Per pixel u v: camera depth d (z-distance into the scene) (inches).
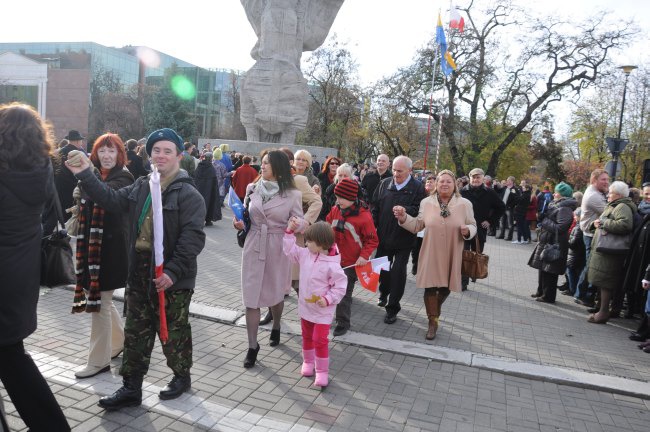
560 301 312.7
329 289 161.0
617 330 253.8
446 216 213.8
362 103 1466.5
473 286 341.1
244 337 202.2
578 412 157.2
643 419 155.3
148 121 1829.5
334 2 786.2
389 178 250.4
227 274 305.4
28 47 2859.3
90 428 126.6
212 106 2832.2
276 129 753.6
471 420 146.9
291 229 163.9
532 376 180.4
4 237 102.6
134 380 138.7
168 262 133.7
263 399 149.9
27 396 107.7
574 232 316.5
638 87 1270.9
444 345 209.3
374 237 205.0
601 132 1434.5
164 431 128.1
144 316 138.4
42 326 196.1
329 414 143.8
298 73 748.6
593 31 1011.9
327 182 337.1
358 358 189.0
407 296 292.5
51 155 111.6
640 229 241.9
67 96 2383.1
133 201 140.6
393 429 138.4
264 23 747.4
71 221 169.9
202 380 159.5
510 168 1556.3
